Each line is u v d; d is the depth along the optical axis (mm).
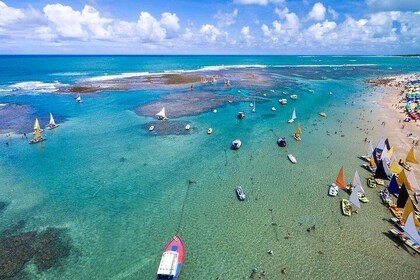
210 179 45594
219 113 80375
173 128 67750
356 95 109000
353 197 37938
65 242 32406
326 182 44656
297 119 76125
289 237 33250
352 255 30875
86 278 28016
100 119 73938
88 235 33531
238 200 40125
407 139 61594
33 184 43625
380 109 86688
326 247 31875
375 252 31250
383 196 40188
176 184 44125
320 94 110062
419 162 50344
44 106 84875
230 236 33469
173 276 26953
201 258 30391
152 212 37656
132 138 61656
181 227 34906
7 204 38781
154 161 51406
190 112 80562
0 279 27516
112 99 94312
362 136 63656
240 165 50094
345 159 52375
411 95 99688
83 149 55906
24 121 71125
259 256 30672
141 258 30484
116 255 30797
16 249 31188
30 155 53031
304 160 51969
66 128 67062
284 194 41531
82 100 92500
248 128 68688
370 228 34688
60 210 37844
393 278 28266
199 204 39344
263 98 100188
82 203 39375
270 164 50500
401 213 36719
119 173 47188
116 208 38469
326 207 38594
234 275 28469
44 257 30297
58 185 43500
